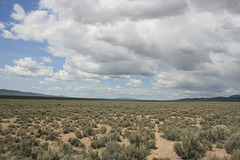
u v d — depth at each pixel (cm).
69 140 1062
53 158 682
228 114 2631
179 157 761
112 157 711
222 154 768
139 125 1622
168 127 1302
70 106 3922
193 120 1995
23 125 1553
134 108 3650
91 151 747
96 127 1569
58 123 1772
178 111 2992
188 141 783
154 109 3466
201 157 715
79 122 1709
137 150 728
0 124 1527
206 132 1049
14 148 859
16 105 3466
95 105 4306
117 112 2842
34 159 739
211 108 3759
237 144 766
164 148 912
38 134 1188
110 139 985
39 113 2377
